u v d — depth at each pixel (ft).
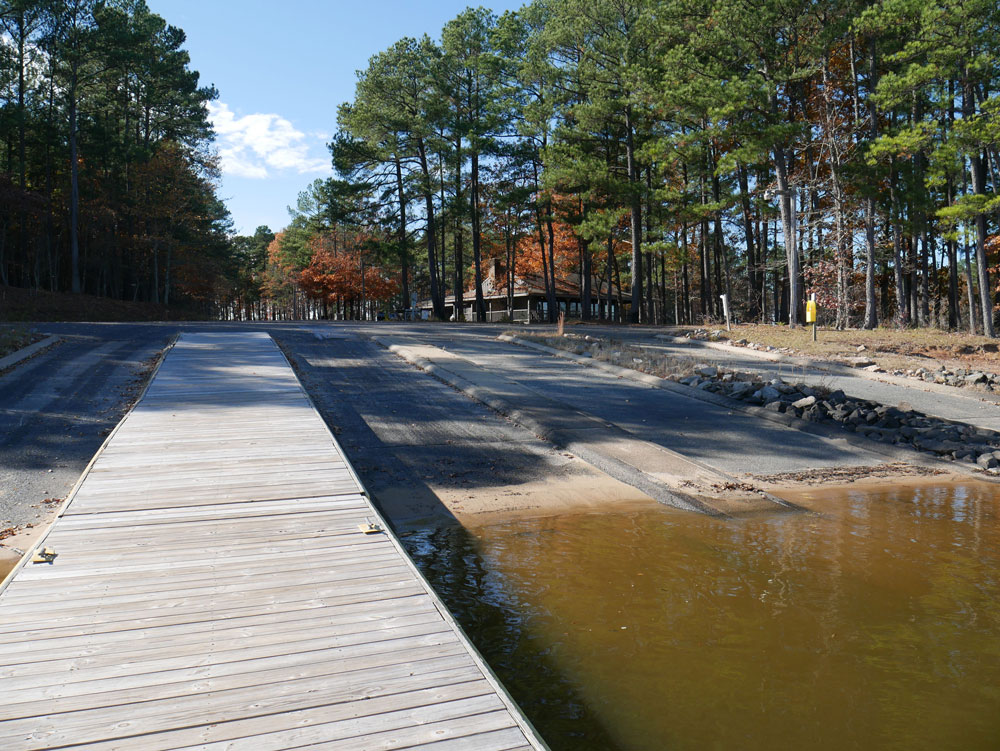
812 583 20.89
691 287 220.43
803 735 13.16
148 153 141.38
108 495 22.58
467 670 12.66
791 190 94.22
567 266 192.65
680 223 130.21
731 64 95.66
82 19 125.29
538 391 50.42
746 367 63.77
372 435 37.91
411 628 14.21
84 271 164.25
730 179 128.88
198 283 196.85
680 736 13.10
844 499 30.81
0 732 10.50
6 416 35.99
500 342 79.66
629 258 190.60
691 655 16.34
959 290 150.71
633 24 115.34
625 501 29.78
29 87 134.82
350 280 235.20
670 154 105.91
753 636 17.34
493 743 10.53
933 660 16.16
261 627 14.10
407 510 27.76
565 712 13.85
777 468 35.55
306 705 11.43
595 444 37.29
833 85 99.14
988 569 22.12
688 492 30.94
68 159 142.10
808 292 118.52
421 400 46.70
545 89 139.13
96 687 11.77
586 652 16.43
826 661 16.10
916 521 27.58
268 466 26.40
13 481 27.50
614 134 130.72
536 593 19.99
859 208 100.78
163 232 160.97
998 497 31.35
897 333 81.82
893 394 53.16
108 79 136.67
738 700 14.39
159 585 15.99
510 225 161.38
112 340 64.28
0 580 19.17
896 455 38.29
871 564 22.56
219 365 52.11
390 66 143.33
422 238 177.78
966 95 94.07
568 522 26.91
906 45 83.61
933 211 92.73
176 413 35.76
